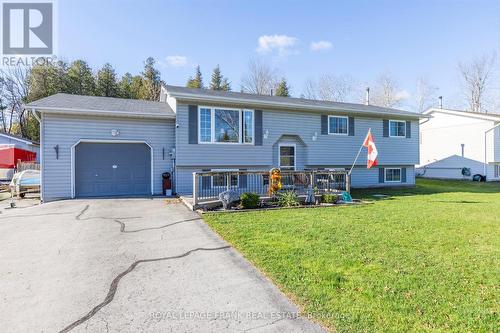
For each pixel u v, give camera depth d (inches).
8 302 130.7
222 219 288.2
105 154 458.6
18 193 483.8
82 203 387.9
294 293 134.3
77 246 208.5
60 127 430.9
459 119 938.7
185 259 182.2
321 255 182.7
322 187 452.1
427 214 322.3
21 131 1155.3
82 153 446.3
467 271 157.3
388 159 663.8
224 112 503.8
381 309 118.7
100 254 192.1
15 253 194.7
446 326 106.7
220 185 470.9
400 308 119.3
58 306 127.3
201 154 484.4
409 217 304.2
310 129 582.2
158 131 484.1
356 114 625.9
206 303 129.1
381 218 297.7
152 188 479.8
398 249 195.0
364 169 647.1
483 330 104.3
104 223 275.7
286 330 108.0
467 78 1445.6
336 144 607.8
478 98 1424.7
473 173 898.1
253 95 602.2
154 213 320.5
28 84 1210.6
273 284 145.6
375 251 190.5
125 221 283.3
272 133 544.4
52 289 143.3
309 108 564.1
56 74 1169.4
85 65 1273.4
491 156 864.9
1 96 1221.7
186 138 474.0
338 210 348.8
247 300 131.1
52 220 291.1
